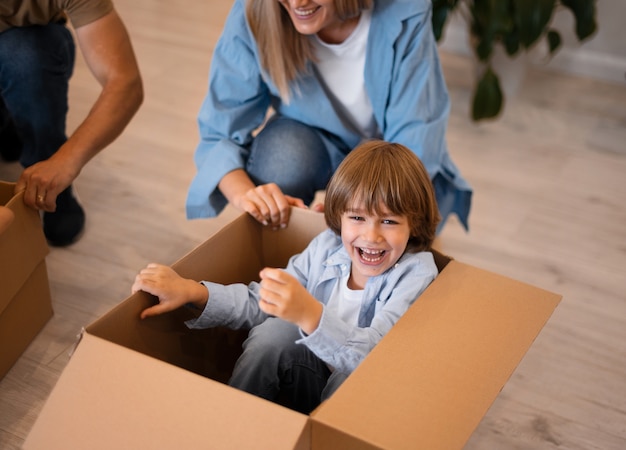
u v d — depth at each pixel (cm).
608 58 270
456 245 188
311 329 108
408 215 118
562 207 204
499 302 108
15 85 164
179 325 122
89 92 246
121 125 157
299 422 86
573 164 223
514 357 99
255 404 88
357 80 152
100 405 93
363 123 160
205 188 153
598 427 139
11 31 162
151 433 90
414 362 96
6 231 130
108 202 196
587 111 252
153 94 249
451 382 94
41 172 139
